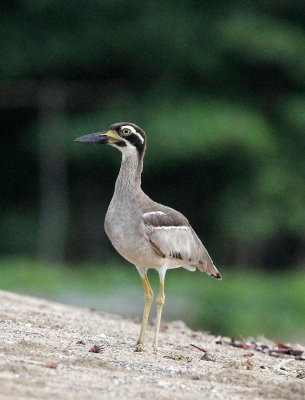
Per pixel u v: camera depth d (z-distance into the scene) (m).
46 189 32.72
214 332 23.67
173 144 30.69
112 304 25.33
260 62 32.47
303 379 9.73
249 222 32.09
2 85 32.81
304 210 32.50
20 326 11.53
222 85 33.06
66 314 14.20
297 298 26.44
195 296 26.08
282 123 33.09
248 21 32.12
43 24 32.78
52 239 32.78
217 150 31.20
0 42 32.84
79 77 33.47
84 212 33.88
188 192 33.84
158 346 11.38
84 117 32.41
